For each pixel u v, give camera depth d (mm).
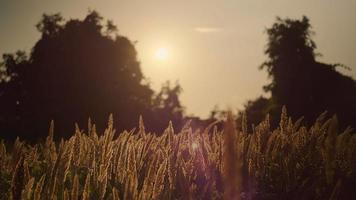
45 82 43156
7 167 3604
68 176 3527
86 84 43562
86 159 3719
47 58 43812
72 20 45438
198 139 3750
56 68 43750
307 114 35844
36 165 4004
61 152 3051
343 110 33844
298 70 38375
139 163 3455
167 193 2840
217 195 3139
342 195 3221
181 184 2971
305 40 40125
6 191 3363
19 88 43031
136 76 45906
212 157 3387
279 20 41312
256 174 3420
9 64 43031
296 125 3861
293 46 40000
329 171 3105
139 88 45406
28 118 42250
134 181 2668
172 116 41906
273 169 3461
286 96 37531
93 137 3998
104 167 3340
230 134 1383
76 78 43625
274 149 3547
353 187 3256
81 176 3477
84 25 45281
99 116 42781
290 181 3359
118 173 3436
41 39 43938
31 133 39250
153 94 45188
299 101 37031
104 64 44844
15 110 42844
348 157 3387
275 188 3371
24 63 43812
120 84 44812
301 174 3521
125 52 45750
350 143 3477
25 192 2662
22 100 42969
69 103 43031
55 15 44719
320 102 36156
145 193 2664
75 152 3596
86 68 44281
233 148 1377
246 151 3428
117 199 2705
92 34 45094
